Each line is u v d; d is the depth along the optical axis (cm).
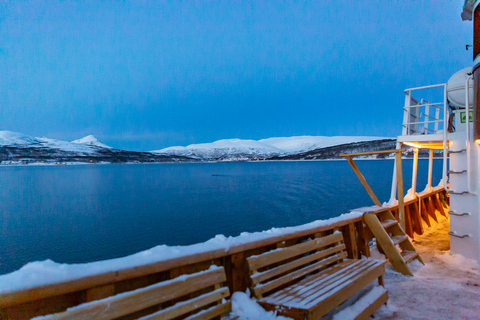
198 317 225
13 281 157
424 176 7694
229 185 7219
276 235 313
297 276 316
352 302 337
